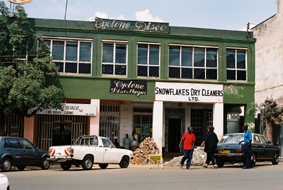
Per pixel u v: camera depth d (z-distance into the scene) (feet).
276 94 96.07
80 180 35.29
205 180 35.32
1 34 61.52
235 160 49.88
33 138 68.28
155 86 72.08
